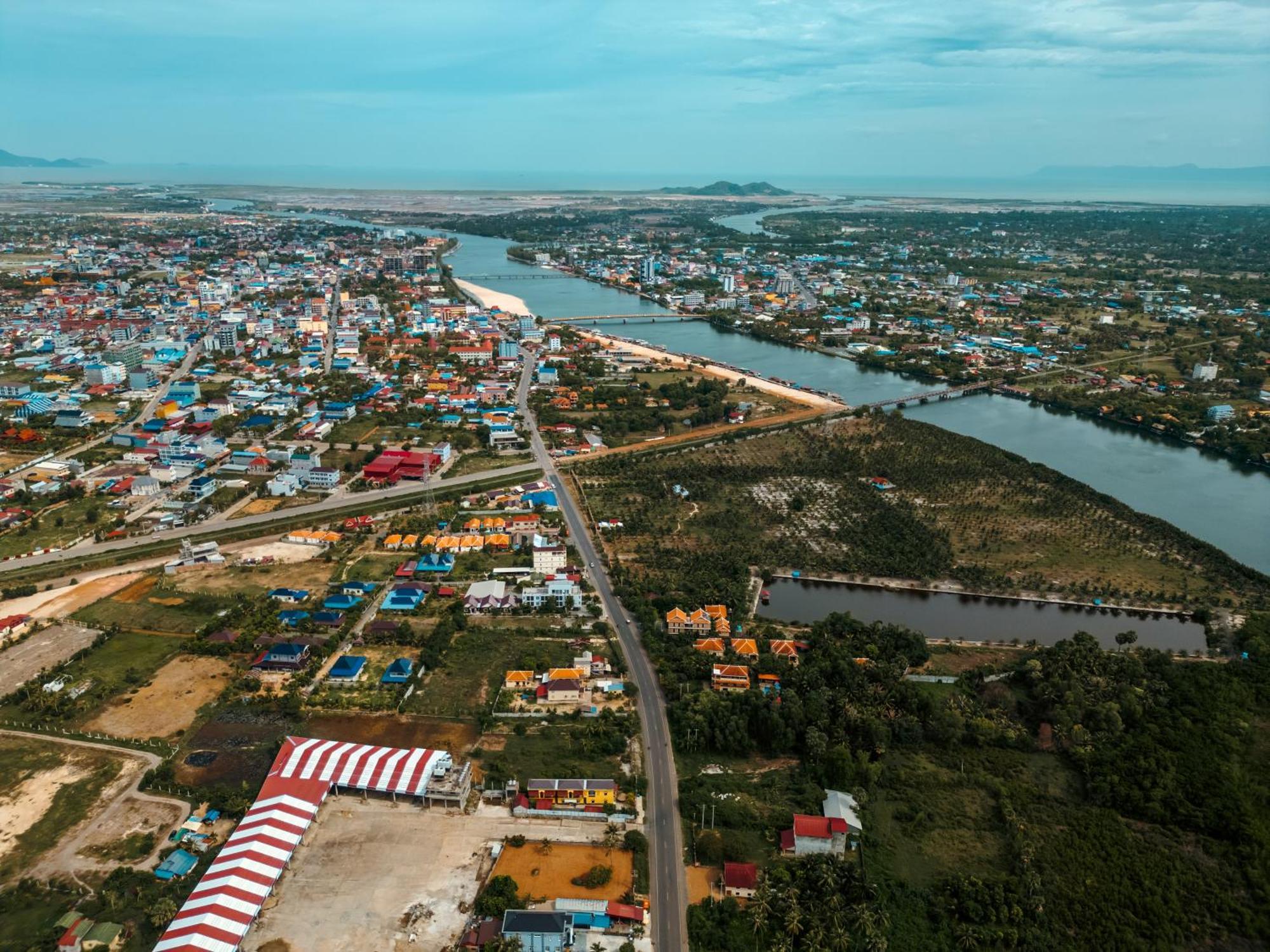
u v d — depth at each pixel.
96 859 175.38
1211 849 185.50
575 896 167.75
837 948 156.25
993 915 166.38
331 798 195.50
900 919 166.00
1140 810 196.50
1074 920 167.62
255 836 175.62
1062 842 187.25
